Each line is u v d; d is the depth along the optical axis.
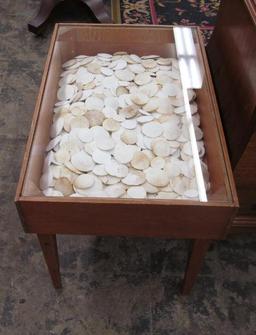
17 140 1.56
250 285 1.20
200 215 0.84
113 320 1.11
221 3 1.15
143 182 0.90
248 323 1.13
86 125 1.02
